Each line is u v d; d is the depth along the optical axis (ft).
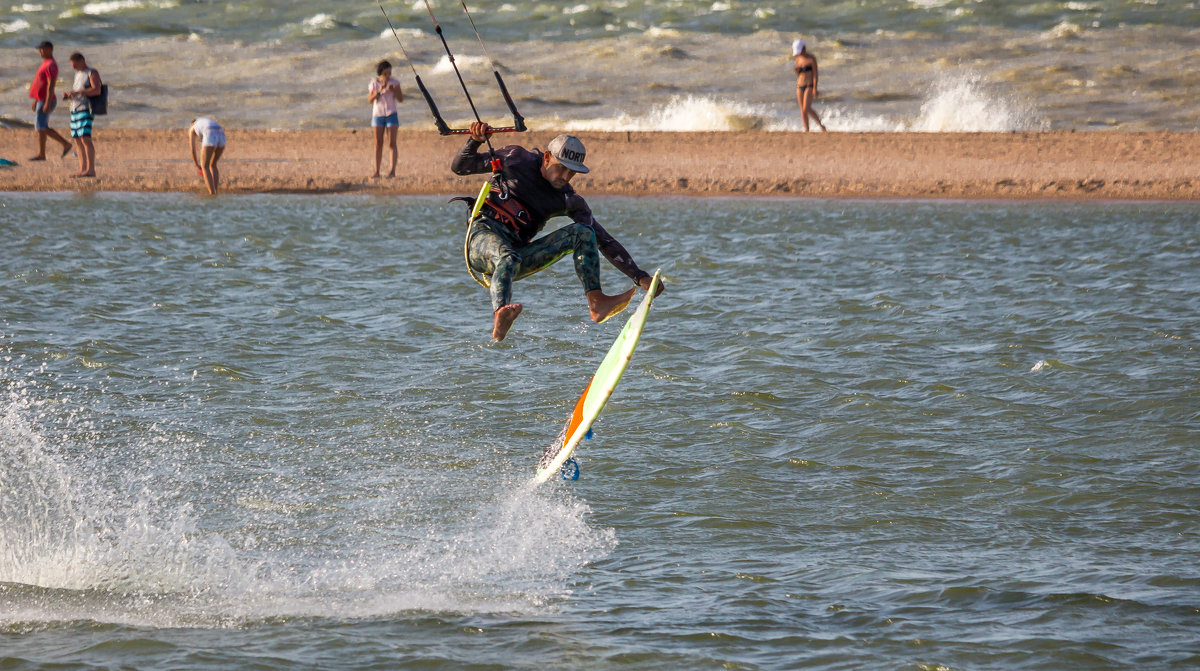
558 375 136.67
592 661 71.10
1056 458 106.73
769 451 110.32
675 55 496.23
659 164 318.86
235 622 77.20
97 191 297.12
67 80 476.54
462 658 71.67
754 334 155.53
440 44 536.42
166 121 399.85
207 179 295.89
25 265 199.00
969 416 120.06
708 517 94.79
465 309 172.24
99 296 177.37
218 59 517.55
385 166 319.47
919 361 141.69
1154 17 542.98
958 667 69.82
